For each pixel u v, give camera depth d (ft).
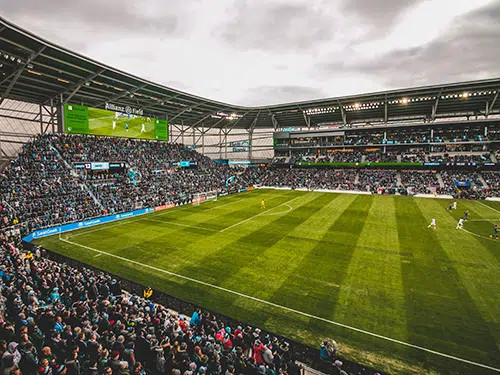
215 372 24.41
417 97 178.29
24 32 84.53
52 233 87.15
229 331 33.99
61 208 99.04
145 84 142.51
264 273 57.72
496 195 148.66
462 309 43.98
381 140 212.84
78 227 94.53
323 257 66.23
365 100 191.62
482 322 40.63
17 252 59.41
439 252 68.74
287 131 239.50
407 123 196.13
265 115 234.99
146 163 168.66
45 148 128.36
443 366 32.68
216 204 142.00
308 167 237.66
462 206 130.31
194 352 26.48
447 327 39.68
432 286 51.47
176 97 167.84
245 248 72.95
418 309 44.16
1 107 137.69
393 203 139.95
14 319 30.76
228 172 228.84
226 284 53.06
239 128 266.98
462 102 182.70
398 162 195.62
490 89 159.12
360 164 205.57
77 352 24.00
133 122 162.71
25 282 40.22
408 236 82.53
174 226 96.58
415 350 35.32
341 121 238.89
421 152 202.49
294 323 41.04
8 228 78.59
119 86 143.33
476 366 32.60
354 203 140.97
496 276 55.21
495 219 103.65
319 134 228.02
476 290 49.78
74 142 144.66
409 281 53.52
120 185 135.54
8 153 139.03
